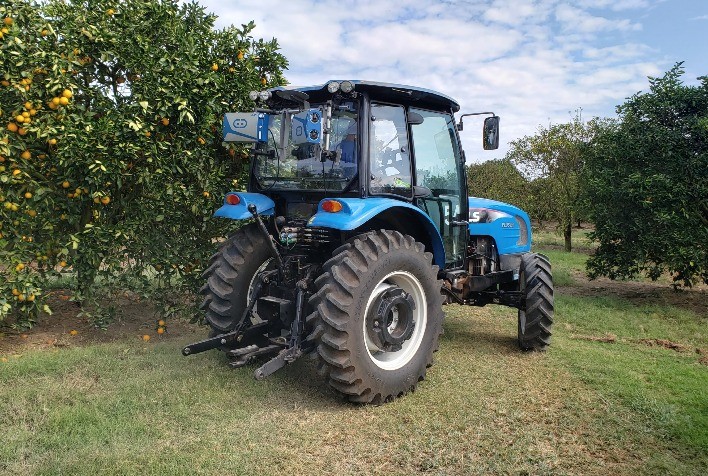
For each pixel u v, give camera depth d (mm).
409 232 4824
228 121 4711
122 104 5156
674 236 7402
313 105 4570
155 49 5137
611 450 3373
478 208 6195
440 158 5145
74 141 4680
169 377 4324
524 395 4195
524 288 5449
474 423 3688
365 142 4215
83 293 5395
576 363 4973
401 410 3867
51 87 4801
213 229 5914
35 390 3941
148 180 5098
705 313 7406
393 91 4293
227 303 4582
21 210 4922
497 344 5688
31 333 5531
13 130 4727
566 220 14758
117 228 5207
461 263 5438
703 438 3496
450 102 4969
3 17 4605
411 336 4348
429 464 3141
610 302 7742
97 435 3328
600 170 8445
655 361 5109
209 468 3002
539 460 3215
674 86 7629
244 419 3662
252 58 5934
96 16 5098
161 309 5672
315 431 3502
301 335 4043
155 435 3369
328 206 3938
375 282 3951
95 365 4531
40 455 3090
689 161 7375
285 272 4328
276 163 4730
